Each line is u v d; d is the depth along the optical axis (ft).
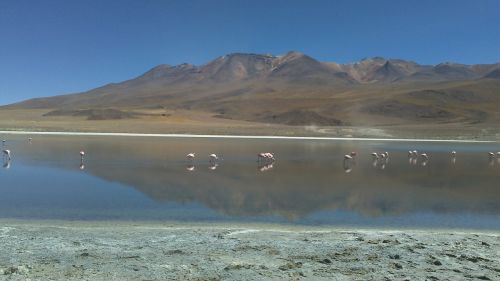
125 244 41.09
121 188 74.59
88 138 209.15
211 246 40.73
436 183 88.17
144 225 50.29
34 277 32.04
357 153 157.99
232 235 45.39
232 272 33.71
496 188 83.20
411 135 294.46
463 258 37.81
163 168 102.01
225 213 57.31
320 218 55.77
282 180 86.89
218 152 145.79
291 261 36.68
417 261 36.96
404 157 147.13
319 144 204.64
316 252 39.19
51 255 37.35
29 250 38.60
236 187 77.36
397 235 46.09
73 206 60.13
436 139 274.57
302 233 46.88
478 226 53.36
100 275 32.76
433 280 32.71
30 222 50.83
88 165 105.60
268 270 34.24
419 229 51.16
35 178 84.84
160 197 67.15
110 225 50.01
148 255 37.68
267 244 41.63
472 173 106.73
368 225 52.65
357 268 35.01
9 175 88.53
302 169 105.60
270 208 60.90
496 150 191.52
